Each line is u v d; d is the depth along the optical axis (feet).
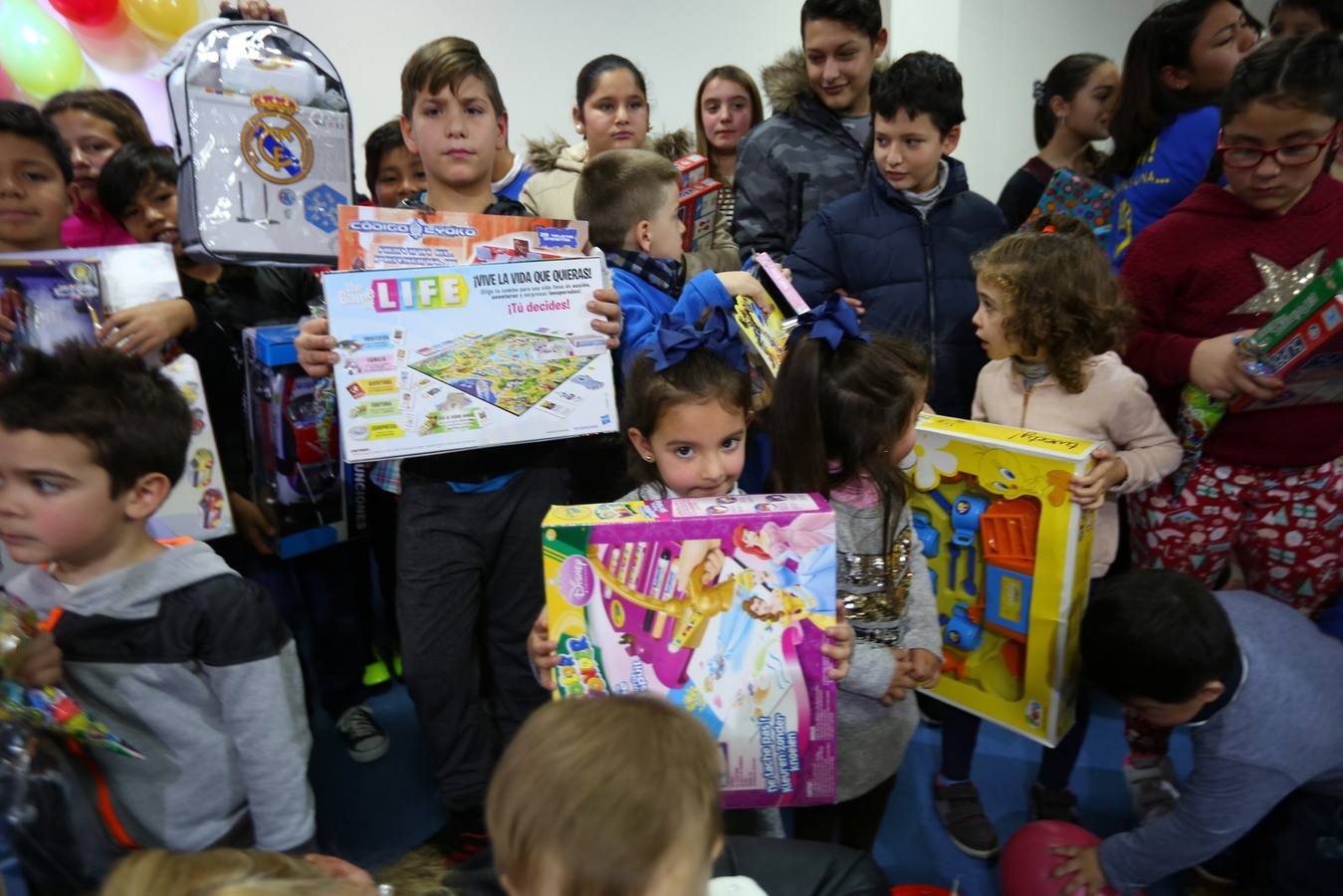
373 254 4.26
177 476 3.38
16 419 2.90
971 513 4.47
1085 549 4.28
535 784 1.91
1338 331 4.09
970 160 13.69
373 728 6.56
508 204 5.53
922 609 4.25
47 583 3.27
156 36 10.02
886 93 6.07
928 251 6.31
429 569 5.10
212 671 3.35
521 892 1.96
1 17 8.94
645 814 1.84
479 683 5.75
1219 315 5.04
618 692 3.14
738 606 3.12
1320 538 5.07
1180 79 6.59
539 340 4.22
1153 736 5.26
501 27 12.10
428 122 5.04
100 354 3.24
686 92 13.69
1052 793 5.49
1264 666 3.95
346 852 5.44
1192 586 3.85
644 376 3.70
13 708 2.85
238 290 6.26
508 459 5.10
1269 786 3.86
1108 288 4.94
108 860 3.43
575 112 9.04
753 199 7.61
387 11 11.36
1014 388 5.31
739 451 3.72
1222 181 5.83
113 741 3.06
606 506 3.27
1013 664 4.57
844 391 3.81
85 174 6.93
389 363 4.09
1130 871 4.25
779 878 2.98
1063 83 9.09
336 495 6.04
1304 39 4.48
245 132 4.62
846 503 3.97
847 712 4.05
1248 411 4.96
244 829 3.66
